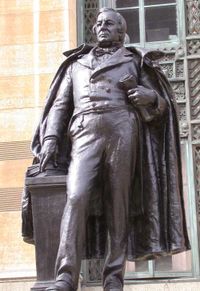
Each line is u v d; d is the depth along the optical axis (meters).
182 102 13.53
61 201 6.13
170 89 6.44
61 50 13.22
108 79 6.25
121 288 6.05
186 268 12.51
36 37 13.32
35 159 6.50
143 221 6.23
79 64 6.45
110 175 6.10
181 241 6.12
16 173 12.55
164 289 12.33
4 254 12.11
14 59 13.20
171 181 6.23
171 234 6.14
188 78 13.66
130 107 6.23
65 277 5.74
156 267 12.53
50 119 6.39
